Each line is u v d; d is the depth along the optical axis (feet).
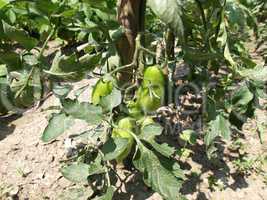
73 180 1.50
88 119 1.38
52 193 1.82
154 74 1.51
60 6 1.63
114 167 1.87
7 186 1.87
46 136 1.38
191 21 1.67
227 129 1.64
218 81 2.31
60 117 1.41
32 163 1.99
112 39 1.55
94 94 1.54
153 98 1.52
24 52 1.50
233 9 2.10
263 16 3.35
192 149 2.04
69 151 2.01
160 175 1.38
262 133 2.05
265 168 1.98
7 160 2.02
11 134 2.21
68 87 1.53
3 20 1.45
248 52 2.91
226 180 1.88
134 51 1.57
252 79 1.60
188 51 1.51
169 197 1.35
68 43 3.42
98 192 1.75
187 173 1.90
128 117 1.53
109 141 1.39
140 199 1.74
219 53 1.65
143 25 1.58
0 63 1.47
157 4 1.22
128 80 1.65
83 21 1.63
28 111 2.44
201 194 1.80
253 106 1.67
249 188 1.85
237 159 2.01
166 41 1.87
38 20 1.54
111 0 1.80
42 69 1.46
